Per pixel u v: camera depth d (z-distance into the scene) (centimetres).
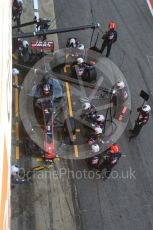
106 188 1653
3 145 698
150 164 1773
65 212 1559
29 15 2280
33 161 1681
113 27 2003
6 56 796
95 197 1617
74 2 2436
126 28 2369
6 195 799
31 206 1555
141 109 1684
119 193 1648
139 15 2483
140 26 2412
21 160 1675
